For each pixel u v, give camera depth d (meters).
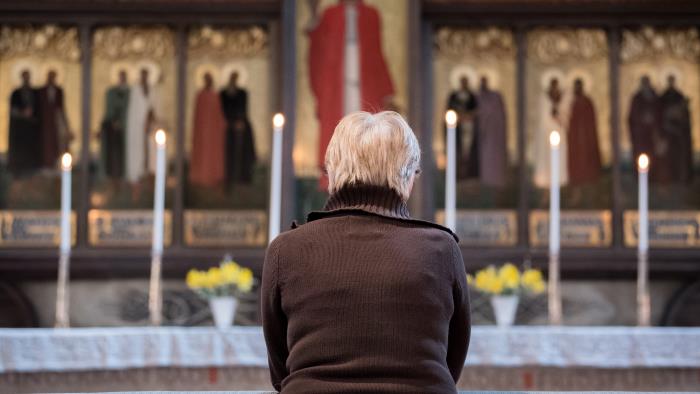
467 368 5.87
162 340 5.53
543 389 5.84
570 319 8.82
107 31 9.06
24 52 9.01
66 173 6.57
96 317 8.70
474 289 8.76
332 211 2.29
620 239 8.93
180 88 9.00
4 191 8.88
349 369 2.08
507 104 9.13
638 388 5.81
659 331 5.57
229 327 5.94
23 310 8.60
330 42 9.04
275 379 2.38
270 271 2.26
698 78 9.14
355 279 2.16
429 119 9.04
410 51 8.90
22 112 8.96
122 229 8.87
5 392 5.63
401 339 2.11
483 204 9.03
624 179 9.04
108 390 5.75
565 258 8.82
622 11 9.04
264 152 9.01
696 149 9.07
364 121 2.33
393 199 2.29
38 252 8.70
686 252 8.84
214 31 9.09
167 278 8.75
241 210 8.95
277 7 8.95
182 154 8.95
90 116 8.97
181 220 8.87
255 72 9.08
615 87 9.07
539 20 9.10
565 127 9.11
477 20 9.10
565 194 9.03
